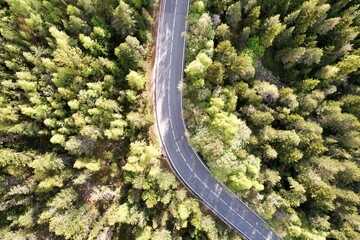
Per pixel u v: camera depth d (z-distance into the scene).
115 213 48.72
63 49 43.66
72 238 48.53
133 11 45.81
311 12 49.31
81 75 46.78
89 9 44.66
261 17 52.53
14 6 44.34
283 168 54.94
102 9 45.78
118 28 46.06
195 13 47.91
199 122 51.22
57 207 46.75
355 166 52.88
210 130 49.84
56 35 43.66
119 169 51.44
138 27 48.28
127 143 51.53
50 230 46.09
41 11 46.34
